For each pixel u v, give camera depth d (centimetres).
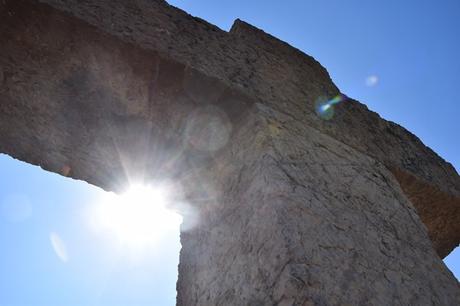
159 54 304
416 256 287
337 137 362
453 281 285
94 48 294
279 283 223
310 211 264
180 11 352
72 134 327
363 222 285
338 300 221
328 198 286
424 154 425
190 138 337
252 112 328
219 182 329
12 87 303
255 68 360
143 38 306
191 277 320
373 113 423
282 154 299
